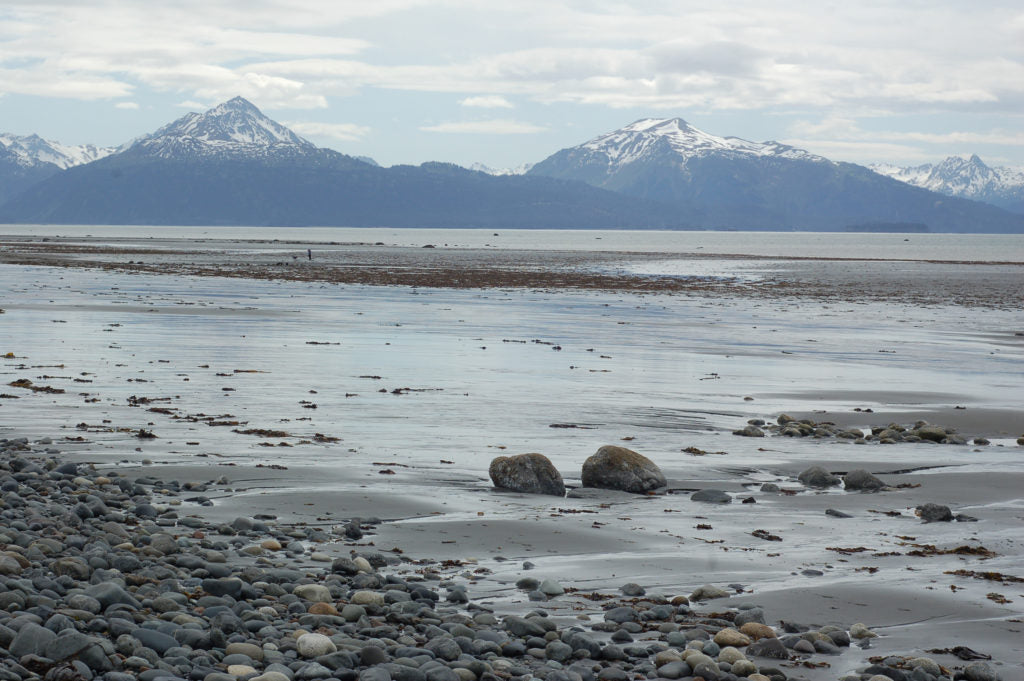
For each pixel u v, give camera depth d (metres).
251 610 8.98
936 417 23.06
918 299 65.12
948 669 8.31
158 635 7.92
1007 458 18.55
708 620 9.45
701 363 31.42
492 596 10.11
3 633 7.45
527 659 8.38
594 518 13.50
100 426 19.03
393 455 17.22
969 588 10.65
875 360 33.50
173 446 17.38
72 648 7.27
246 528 12.35
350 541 12.01
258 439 18.27
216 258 116.44
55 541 10.36
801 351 35.53
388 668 7.69
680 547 12.14
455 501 14.25
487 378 26.97
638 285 76.06
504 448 18.12
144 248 150.50
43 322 38.56
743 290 72.12
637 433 20.00
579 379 27.16
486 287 70.31
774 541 12.58
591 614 9.62
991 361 33.69
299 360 29.75
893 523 13.70
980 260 153.00
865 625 9.50
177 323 39.59
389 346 33.88
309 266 98.56
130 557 9.90
